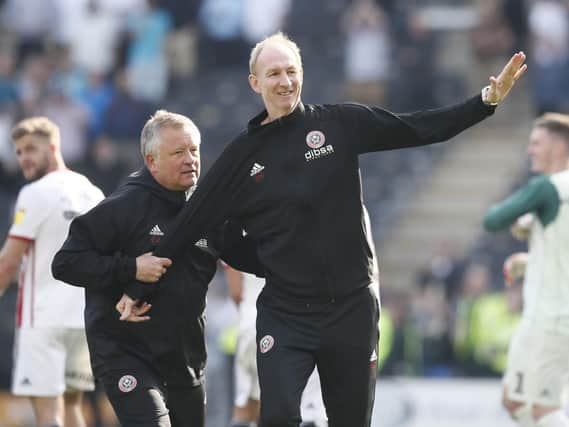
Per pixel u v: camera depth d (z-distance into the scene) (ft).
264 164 79.56
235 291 110.01
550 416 102.32
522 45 243.40
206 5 261.44
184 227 81.41
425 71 240.94
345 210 79.61
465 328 169.58
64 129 225.97
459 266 188.24
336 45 257.75
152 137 83.61
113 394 84.43
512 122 238.89
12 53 257.55
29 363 103.65
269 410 78.28
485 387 155.33
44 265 103.04
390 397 156.56
